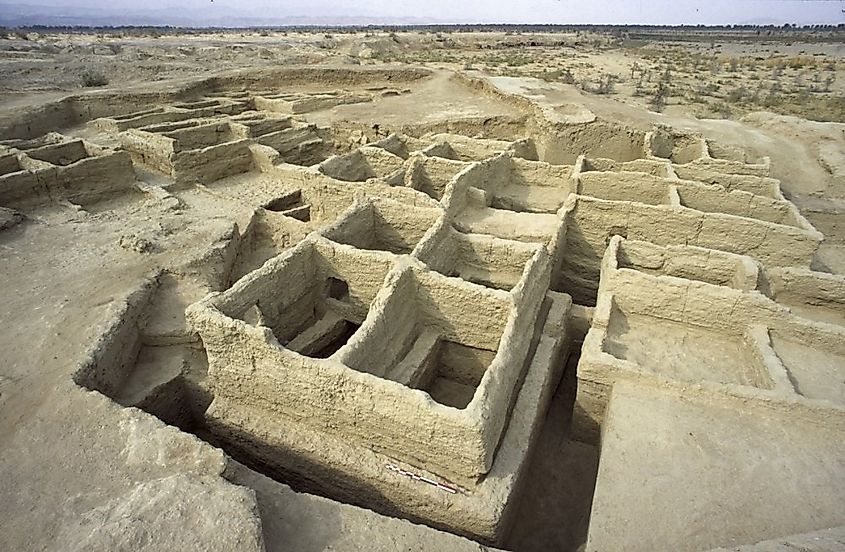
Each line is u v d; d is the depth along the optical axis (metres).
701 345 10.23
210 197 17.22
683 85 45.59
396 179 15.18
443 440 7.09
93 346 9.15
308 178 15.28
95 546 5.41
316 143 22.67
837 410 7.83
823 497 6.90
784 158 20.64
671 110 34.66
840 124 23.75
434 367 10.45
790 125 23.75
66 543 5.66
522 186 16.67
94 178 16.31
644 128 20.06
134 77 36.84
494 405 7.30
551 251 11.99
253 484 6.74
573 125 20.36
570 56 71.38
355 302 10.62
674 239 13.12
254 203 16.73
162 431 7.21
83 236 13.62
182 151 17.88
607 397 9.19
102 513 5.89
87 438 7.21
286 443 8.02
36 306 10.37
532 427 8.48
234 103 26.78
